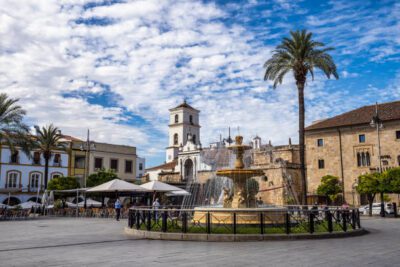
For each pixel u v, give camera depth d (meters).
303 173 33.09
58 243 13.39
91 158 65.81
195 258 9.78
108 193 40.62
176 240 13.99
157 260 9.48
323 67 34.12
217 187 44.34
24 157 58.28
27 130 36.62
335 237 14.68
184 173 76.88
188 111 94.75
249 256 10.09
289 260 9.41
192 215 18.36
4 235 16.72
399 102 54.31
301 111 34.22
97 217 35.00
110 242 13.59
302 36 34.66
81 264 8.95
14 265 8.85
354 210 16.72
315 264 8.85
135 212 16.84
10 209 35.53
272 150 63.12
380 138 51.34
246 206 18.64
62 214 39.06
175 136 93.00
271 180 58.22
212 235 13.66
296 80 34.94
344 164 54.16
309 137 58.38
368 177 37.56
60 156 62.41
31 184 58.75
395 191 35.47
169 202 50.75
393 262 9.14
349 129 54.44
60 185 47.25
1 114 34.84
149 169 90.50
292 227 15.36
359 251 11.02
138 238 14.84
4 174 55.84
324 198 53.47
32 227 21.95
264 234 13.68
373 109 55.56
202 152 73.25
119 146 70.44
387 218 33.62
